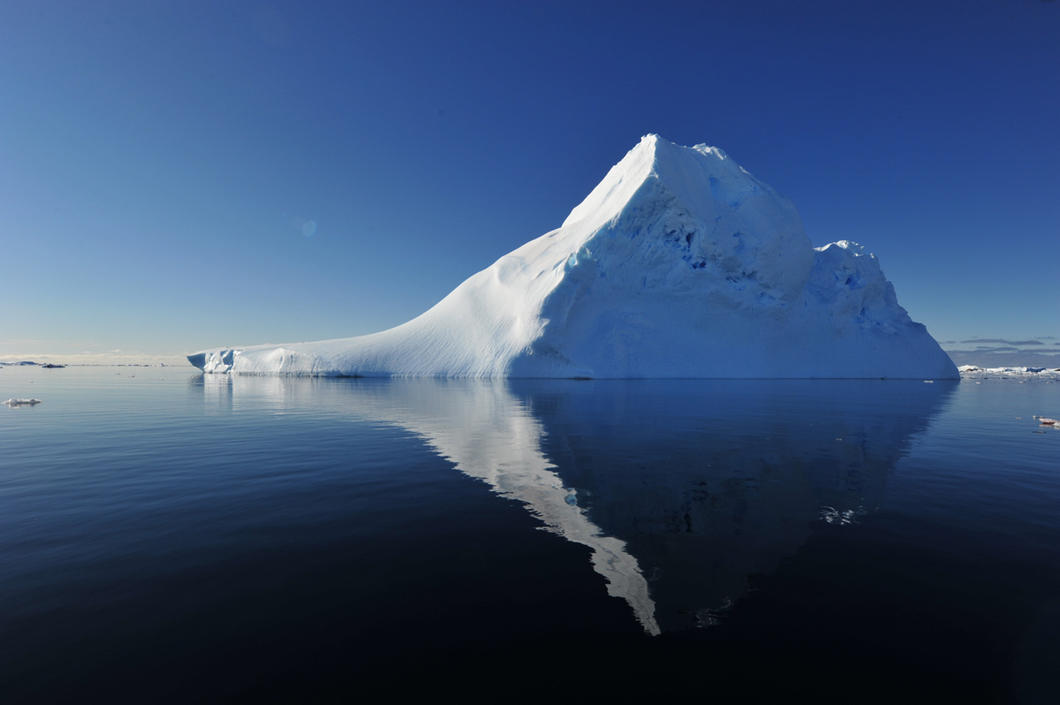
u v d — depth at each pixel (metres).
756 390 27.70
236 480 6.88
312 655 2.85
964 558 4.27
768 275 44.94
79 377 52.88
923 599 3.54
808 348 46.06
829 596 3.59
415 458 8.42
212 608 3.34
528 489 6.42
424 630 3.11
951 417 14.98
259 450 9.23
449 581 3.78
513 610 3.36
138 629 3.07
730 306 44.56
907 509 5.64
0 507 5.59
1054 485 6.72
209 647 2.91
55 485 6.58
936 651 2.92
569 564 4.09
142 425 12.99
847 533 4.86
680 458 8.41
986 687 2.60
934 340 51.06
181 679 2.61
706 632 3.11
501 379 41.41
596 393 25.05
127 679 2.61
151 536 4.68
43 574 3.83
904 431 11.80
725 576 3.90
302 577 3.82
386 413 15.77
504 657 2.85
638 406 17.84
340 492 6.26
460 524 5.06
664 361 42.56
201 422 13.61
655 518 5.29
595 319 43.81
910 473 7.38
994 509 5.63
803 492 6.30
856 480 6.93
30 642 2.91
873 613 3.35
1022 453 9.02
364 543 4.53
